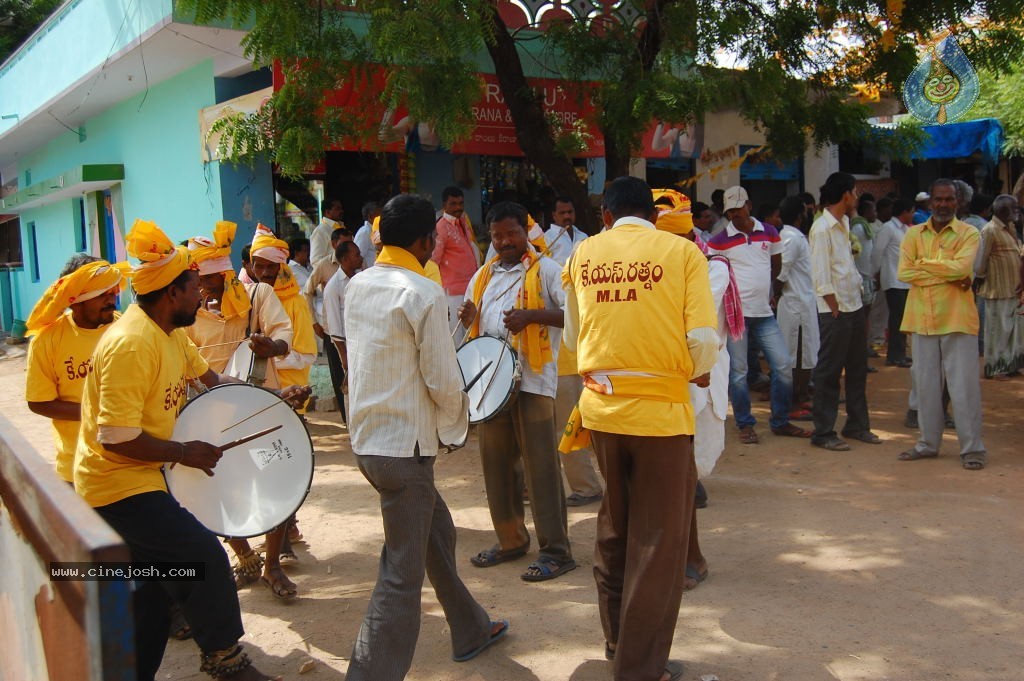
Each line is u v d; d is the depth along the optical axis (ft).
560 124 29.99
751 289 23.76
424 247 11.69
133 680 5.47
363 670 10.84
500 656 12.76
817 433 23.07
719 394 15.90
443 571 12.38
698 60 27.86
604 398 11.36
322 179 36.40
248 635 13.74
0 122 54.54
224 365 15.96
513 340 15.76
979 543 16.05
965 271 20.11
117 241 46.78
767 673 11.85
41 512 6.58
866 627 13.04
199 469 11.75
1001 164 55.11
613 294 11.40
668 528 11.16
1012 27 28.45
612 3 30.68
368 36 24.79
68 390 12.64
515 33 29.27
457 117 24.58
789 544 16.49
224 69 33.58
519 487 16.30
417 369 11.23
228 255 15.81
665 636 11.23
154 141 40.01
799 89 29.07
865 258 34.40
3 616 8.73
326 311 24.93
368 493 21.21
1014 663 11.85
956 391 20.59
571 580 15.43
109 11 34.68
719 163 45.85
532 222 17.84
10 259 76.02
